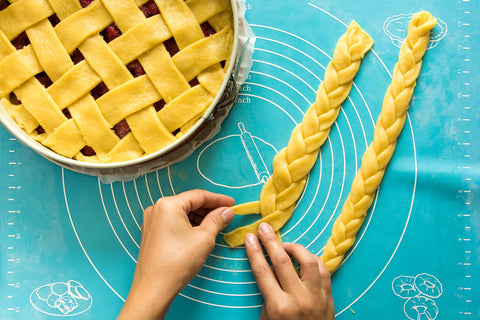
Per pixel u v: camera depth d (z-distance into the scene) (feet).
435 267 2.85
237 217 2.87
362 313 2.84
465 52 2.88
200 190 2.59
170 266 2.27
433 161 2.87
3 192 2.88
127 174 2.79
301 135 2.76
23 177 2.89
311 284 2.49
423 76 2.87
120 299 2.87
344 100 2.87
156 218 2.37
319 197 2.87
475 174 2.86
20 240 2.88
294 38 2.89
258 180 2.87
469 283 2.85
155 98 2.21
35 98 2.20
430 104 2.87
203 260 2.40
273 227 2.79
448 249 2.85
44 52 2.18
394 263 2.86
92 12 2.17
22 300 2.85
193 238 2.37
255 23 2.89
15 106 2.25
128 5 2.16
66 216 2.89
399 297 2.85
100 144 2.23
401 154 2.87
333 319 2.61
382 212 2.87
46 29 2.18
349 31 2.79
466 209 2.86
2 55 2.21
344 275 2.86
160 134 2.21
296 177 2.75
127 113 2.19
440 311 2.84
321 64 2.88
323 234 2.86
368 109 2.86
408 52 2.78
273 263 2.54
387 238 2.86
